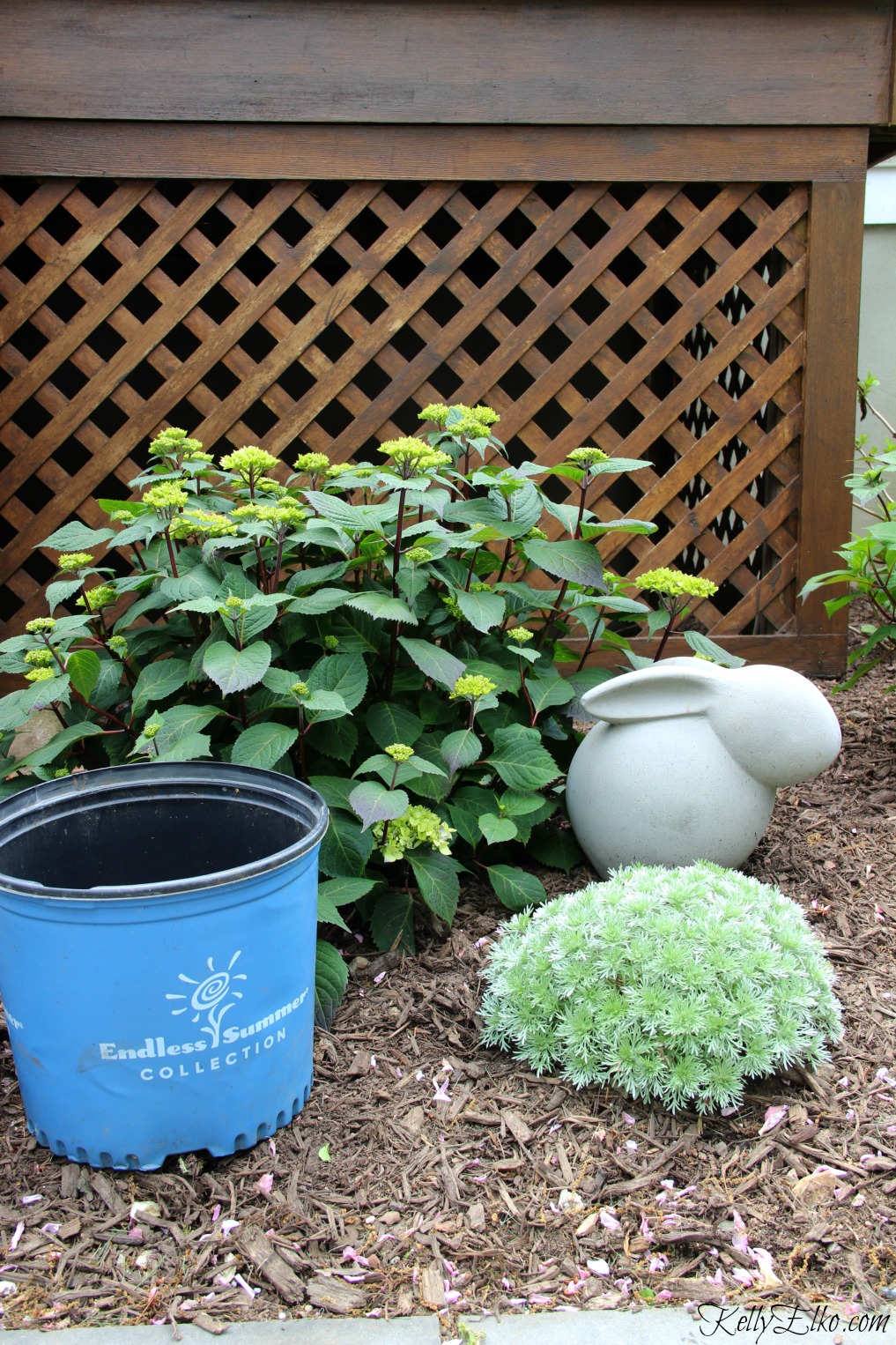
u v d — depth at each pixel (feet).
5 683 11.41
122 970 4.67
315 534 7.10
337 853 6.66
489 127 10.65
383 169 10.62
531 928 6.32
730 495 11.66
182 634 7.79
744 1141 5.32
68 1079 4.92
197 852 6.12
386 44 10.35
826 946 6.99
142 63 10.20
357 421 11.18
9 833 5.41
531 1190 5.04
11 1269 4.63
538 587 11.62
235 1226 4.81
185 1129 5.06
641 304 11.22
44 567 13.51
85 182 10.89
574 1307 4.43
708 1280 4.57
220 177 10.52
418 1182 5.09
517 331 11.16
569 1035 5.57
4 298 11.12
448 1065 5.93
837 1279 4.57
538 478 15.48
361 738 7.64
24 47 10.09
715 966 5.51
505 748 7.32
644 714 7.23
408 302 11.03
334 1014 6.28
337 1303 4.45
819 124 10.80
